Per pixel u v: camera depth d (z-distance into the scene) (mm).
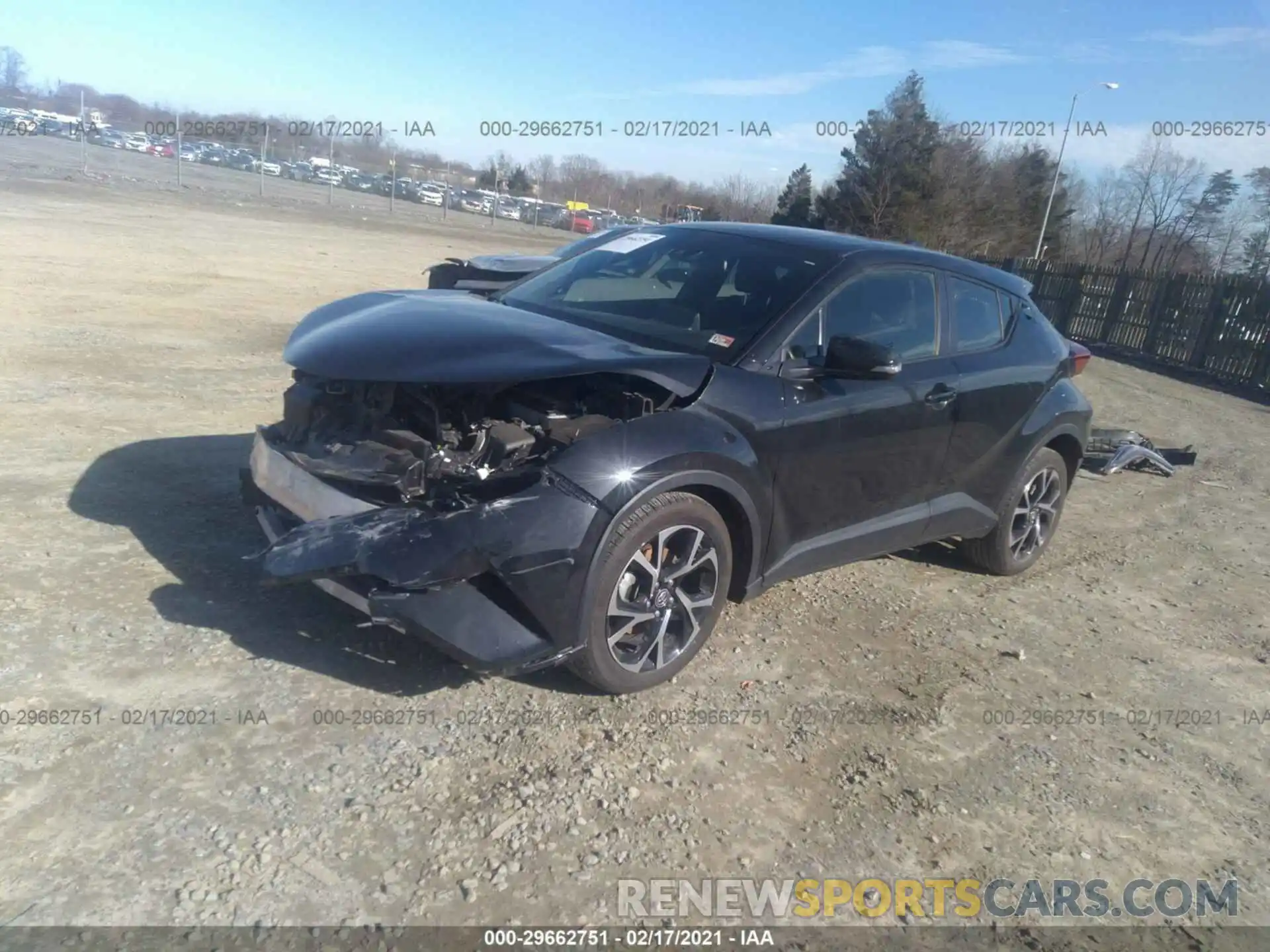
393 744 3258
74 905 2455
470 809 3000
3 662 3416
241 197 33938
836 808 3268
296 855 2723
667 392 3830
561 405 3850
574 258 5188
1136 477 8617
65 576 4070
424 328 3828
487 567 3238
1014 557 5613
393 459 3449
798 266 4426
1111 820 3402
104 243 16125
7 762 2936
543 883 2748
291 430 3982
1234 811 3568
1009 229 43312
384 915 2559
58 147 49906
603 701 3691
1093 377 15516
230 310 11336
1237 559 6555
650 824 3049
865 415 4277
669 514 3607
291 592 4152
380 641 3865
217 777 2992
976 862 3094
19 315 9375
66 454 5570
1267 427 12516
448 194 44156
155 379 7582
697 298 4375
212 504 5020
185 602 3973
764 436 3889
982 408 4898
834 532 4406
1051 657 4641
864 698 3998
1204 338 18422
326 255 19000
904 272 4688
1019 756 3727
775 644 4375
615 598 3533
